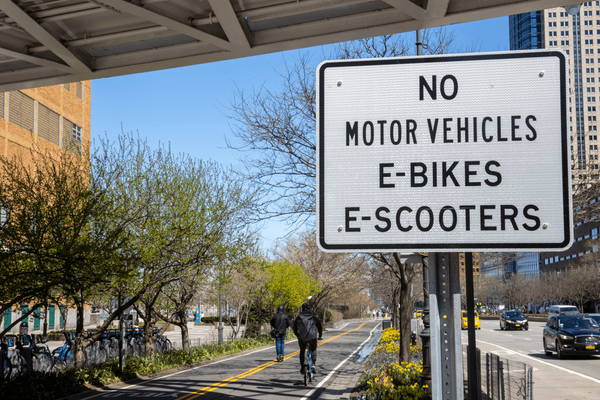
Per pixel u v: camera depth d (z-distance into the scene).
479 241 2.51
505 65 2.57
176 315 22.38
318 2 7.61
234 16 7.65
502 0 7.17
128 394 11.91
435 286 2.60
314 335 13.43
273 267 32.94
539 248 2.46
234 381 14.08
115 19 8.33
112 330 19.89
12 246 10.90
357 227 2.59
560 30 85.19
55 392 11.44
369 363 16.30
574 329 20.28
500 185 2.52
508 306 109.25
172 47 9.19
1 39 8.82
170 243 14.58
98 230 12.45
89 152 14.76
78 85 37.34
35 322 34.25
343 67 2.68
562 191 2.49
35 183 12.16
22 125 30.22
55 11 7.79
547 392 12.23
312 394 11.77
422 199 2.57
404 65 2.64
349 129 2.64
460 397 2.52
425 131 2.60
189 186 16.08
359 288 47.28
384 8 7.78
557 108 2.53
